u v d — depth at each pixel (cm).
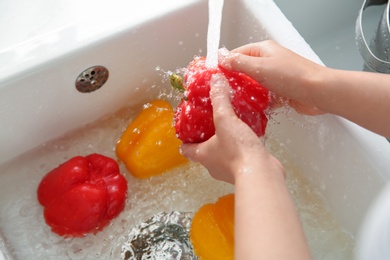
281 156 64
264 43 55
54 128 64
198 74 50
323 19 73
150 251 58
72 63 59
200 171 64
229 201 58
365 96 49
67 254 59
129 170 63
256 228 41
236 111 50
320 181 61
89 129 66
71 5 61
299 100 52
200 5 61
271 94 54
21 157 63
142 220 61
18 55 57
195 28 63
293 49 59
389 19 59
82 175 59
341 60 72
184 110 51
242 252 41
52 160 64
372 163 53
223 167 47
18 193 62
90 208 57
